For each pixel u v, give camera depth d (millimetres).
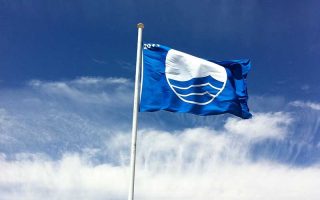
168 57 16281
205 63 16594
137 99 15133
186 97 16062
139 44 15648
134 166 14000
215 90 16469
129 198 13648
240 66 17547
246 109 17328
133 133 14625
